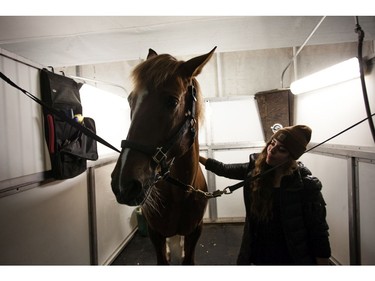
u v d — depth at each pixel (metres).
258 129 2.41
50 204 1.11
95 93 1.64
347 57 2.32
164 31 1.36
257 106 2.40
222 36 1.47
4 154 0.86
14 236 0.90
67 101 1.14
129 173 0.66
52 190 1.13
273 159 0.85
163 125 0.71
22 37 1.38
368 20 1.31
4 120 0.87
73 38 1.42
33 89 1.02
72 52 1.65
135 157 0.68
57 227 1.16
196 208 1.16
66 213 1.24
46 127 1.03
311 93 1.81
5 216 0.86
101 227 1.64
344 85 1.37
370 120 0.76
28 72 1.00
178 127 0.77
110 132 1.89
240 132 2.43
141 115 0.70
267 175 0.87
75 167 1.17
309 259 0.82
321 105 1.65
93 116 1.62
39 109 1.06
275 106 2.22
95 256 1.52
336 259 1.49
